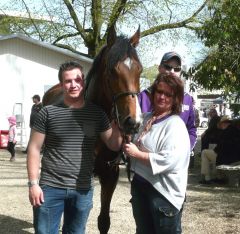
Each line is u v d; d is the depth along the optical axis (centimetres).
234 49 938
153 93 351
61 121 356
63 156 359
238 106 1105
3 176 1046
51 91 642
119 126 391
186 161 336
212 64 931
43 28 2272
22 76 1933
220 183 974
